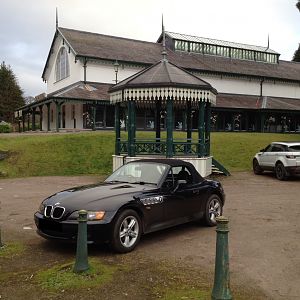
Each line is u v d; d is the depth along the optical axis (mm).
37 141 23844
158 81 16656
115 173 8406
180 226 8602
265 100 47688
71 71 42406
